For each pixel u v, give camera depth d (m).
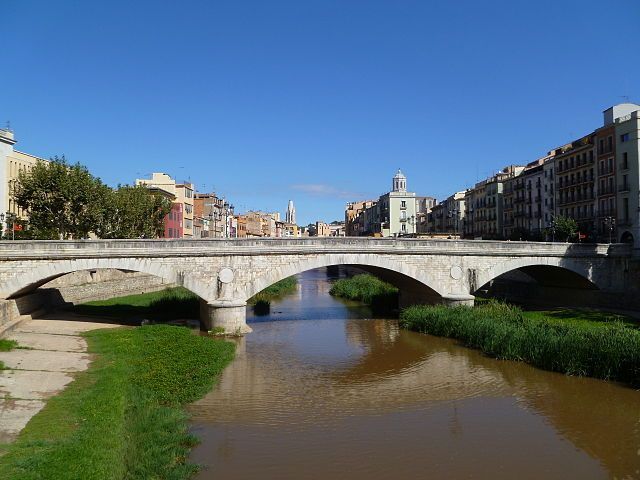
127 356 33.38
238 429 24.30
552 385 31.59
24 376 27.25
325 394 29.91
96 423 20.52
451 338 45.50
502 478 20.00
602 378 32.59
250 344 43.19
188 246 45.47
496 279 80.06
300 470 20.23
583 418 26.23
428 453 22.11
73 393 24.42
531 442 23.38
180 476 18.64
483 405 28.27
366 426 25.08
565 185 81.94
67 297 56.16
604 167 72.88
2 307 39.06
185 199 104.44
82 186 56.72
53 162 56.91
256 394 29.66
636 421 25.78
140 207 67.88
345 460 21.27
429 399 29.28
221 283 46.72
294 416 26.31
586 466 21.05
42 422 20.23
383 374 34.38
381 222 158.38
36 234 56.41
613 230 70.94
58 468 16.00
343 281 92.94
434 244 53.75
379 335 47.56
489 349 39.53
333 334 47.97
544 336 36.84
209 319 46.41
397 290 71.69
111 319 49.47
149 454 19.77
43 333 40.12
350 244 50.78
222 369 34.75
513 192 100.00
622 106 74.44
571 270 59.47
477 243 55.44
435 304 54.78
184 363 33.09
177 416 24.78
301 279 132.50
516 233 89.62
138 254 43.81
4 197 60.97
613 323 45.16
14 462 16.27
